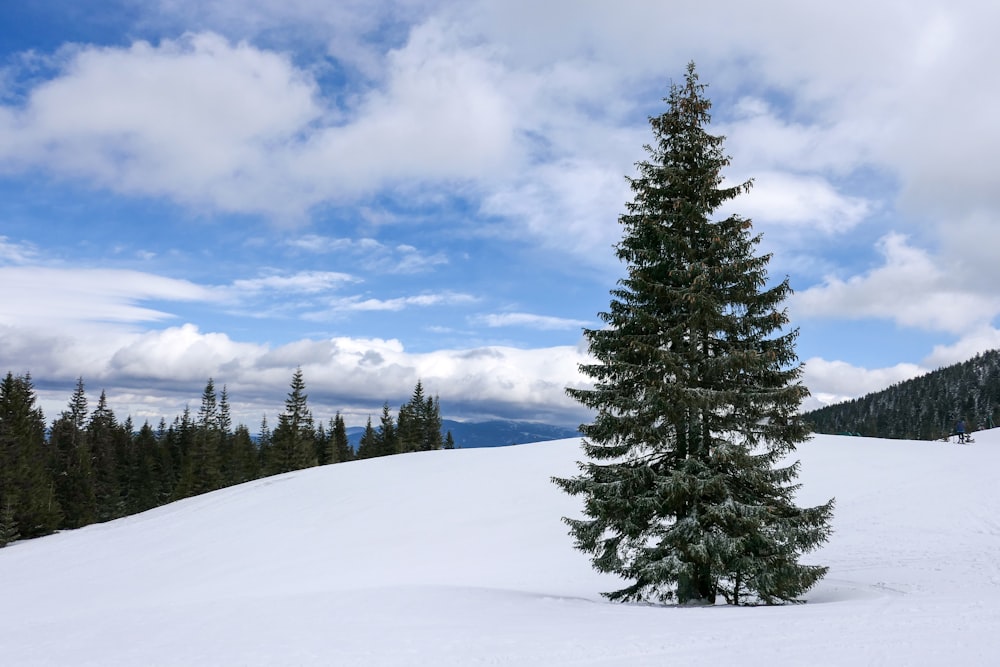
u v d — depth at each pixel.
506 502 36.09
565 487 15.41
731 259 15.15
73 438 82.25
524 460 46.66
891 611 10.09
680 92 16.09
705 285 14.28
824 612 10.50
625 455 15.75
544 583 21.75
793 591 13.76
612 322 15.56
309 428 86.75
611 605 13.28
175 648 9.26
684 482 13.57
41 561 32.22
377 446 90.00
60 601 23.27
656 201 15.81
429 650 8.51
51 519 58.91
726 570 13.75
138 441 95.12
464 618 11.17
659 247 15.67
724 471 14.60
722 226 15.36
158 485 82.12
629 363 14.88
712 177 15.41
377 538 31.03
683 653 7.75
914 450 42.62
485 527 31.78
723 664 7.04
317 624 10.81
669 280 15.46
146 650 9.24
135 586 25.64
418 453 54.56
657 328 15.05
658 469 15.08
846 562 21.27
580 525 15.48
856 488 33.16
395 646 8.83
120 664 8.43
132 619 12.48
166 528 37.31
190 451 80.44
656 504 14.09
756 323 14.66
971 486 30.72
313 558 28.27
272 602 13.73
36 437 71.12
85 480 71.12
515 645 8.67
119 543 35.00
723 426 14.70
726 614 11.08
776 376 14.63
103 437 84.69
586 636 9.15
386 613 11.82
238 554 29.95
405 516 34.69
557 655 8.01
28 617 19.75
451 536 30.62
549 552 27.00
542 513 33.53
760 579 13.48
